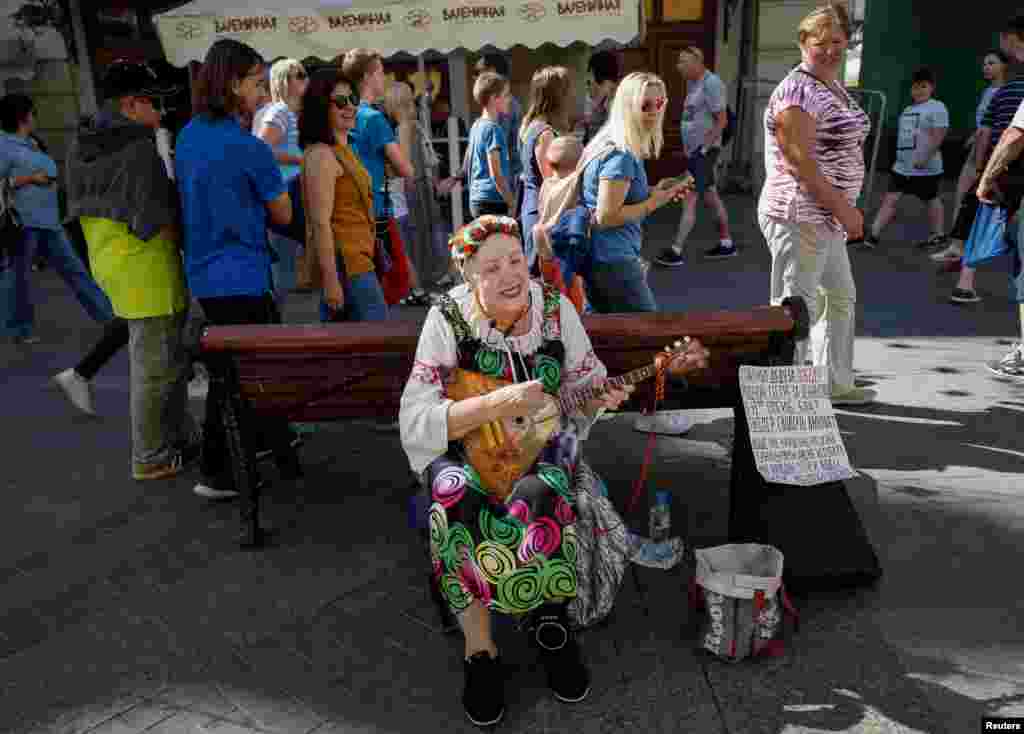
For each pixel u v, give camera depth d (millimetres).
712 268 7691
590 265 3836
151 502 3742
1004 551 3072
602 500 2629
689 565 3066
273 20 6316
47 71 10539
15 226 5949
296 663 2633
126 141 3488
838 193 3793
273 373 3064
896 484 3586
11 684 2578
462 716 2381
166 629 2826
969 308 6129
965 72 13961
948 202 10812
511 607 2328
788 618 2732
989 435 4055
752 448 2750
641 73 3586
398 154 4676
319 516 3568
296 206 4062
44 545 3410
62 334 6453
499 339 2508
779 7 10711
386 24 6309
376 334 2904
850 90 9812
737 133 11539
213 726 2369
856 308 6223
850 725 2273
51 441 4465
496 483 2420
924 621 2699
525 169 4840
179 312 3807
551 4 6211
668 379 2994
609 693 2439
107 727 2381
